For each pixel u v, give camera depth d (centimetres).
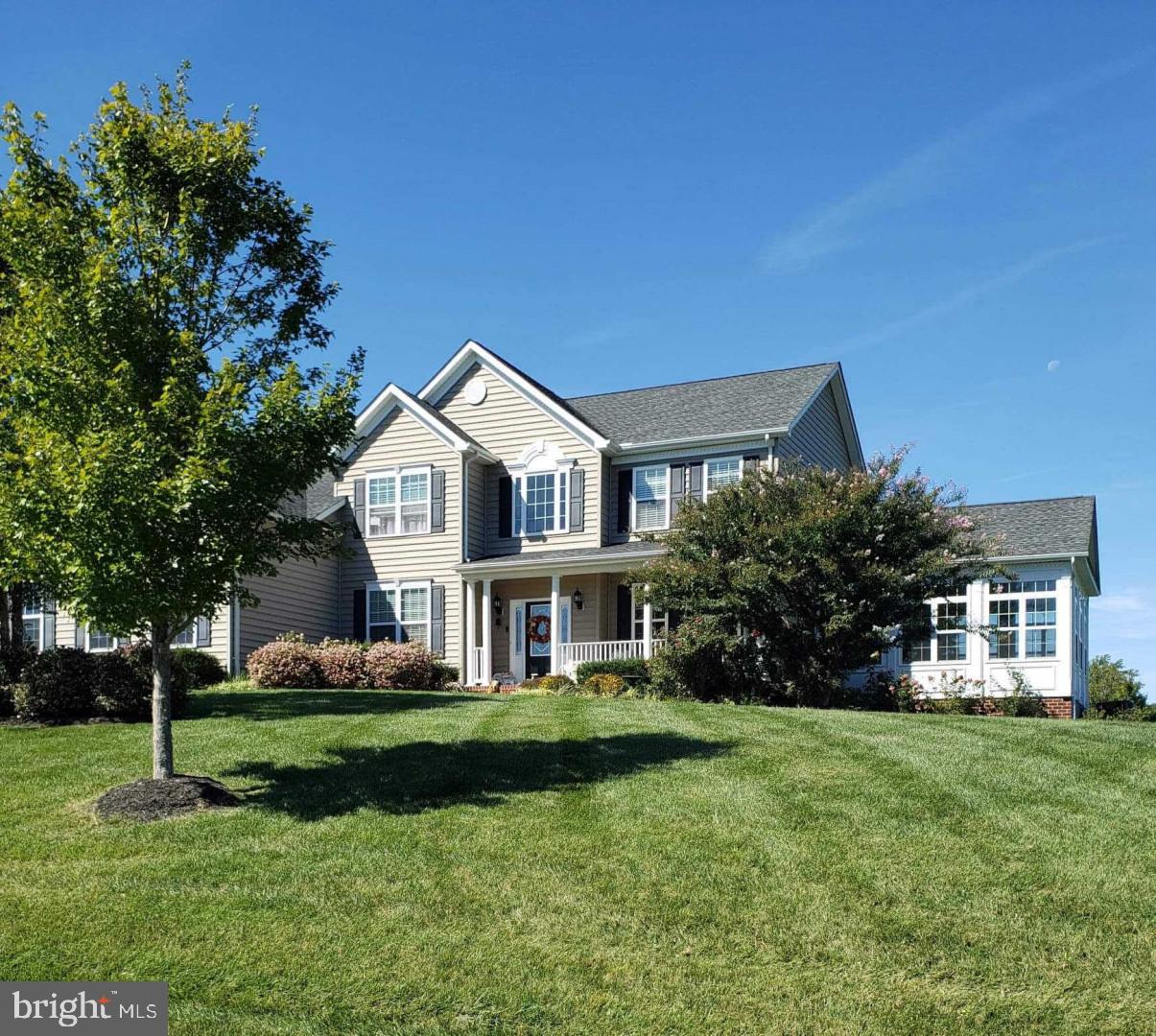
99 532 916
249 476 996
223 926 742
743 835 895
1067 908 752
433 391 2808
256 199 1089
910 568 1834
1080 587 2648
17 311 1030
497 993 657
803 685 1880
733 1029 619
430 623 2644
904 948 705
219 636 2436
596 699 1706
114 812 990
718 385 2822
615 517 2608
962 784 1031
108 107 1048
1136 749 1190
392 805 1001
